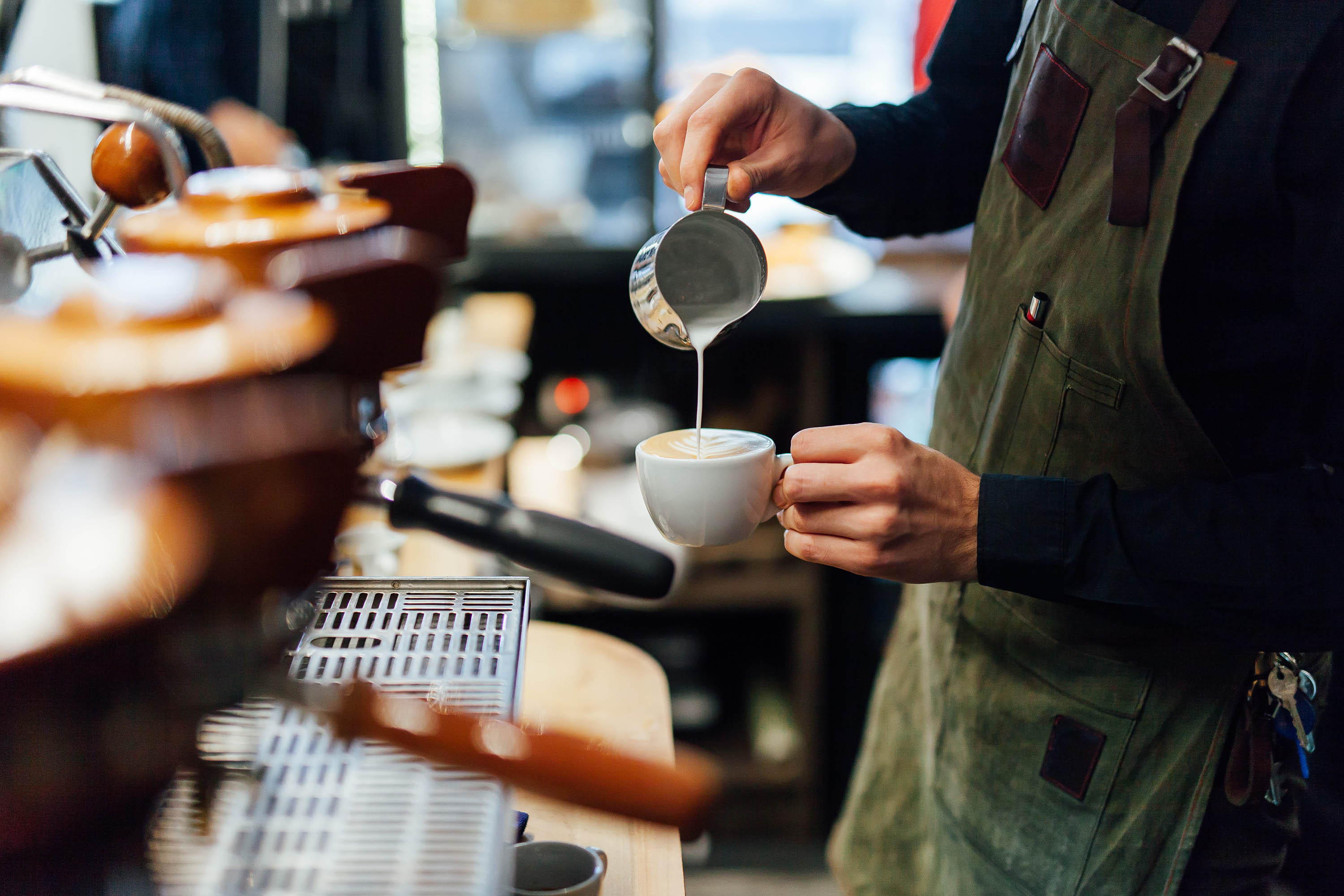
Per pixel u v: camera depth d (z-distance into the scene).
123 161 0.66
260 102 2.16
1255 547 0.77
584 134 2.47
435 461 1.50
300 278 0.44
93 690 0.35
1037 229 0.91
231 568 0.37
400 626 0.68
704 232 0.85
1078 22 0.85
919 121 1.16
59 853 0.36
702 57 2.42
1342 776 1.58
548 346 2.56
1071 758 0.93
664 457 0.79
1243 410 0.84
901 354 2.37
